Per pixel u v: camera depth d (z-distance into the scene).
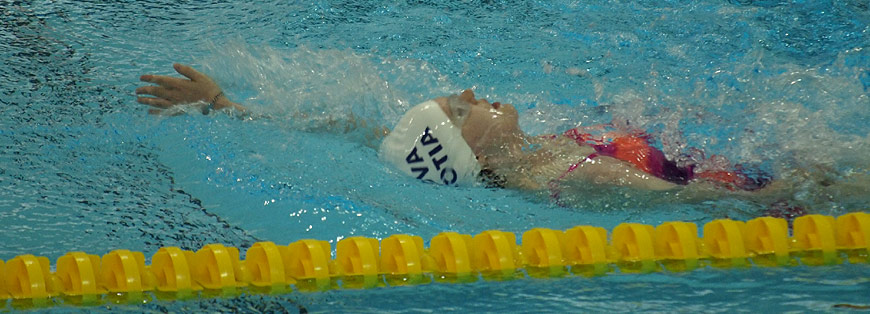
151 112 9.48
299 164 8.34
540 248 6.46
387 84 10.15
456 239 6.35
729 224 6.65
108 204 7.42
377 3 14.53
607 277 6.13
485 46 12.32
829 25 12.74
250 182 7.93
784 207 7.17
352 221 7.17
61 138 8.91
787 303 5.62
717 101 9.52
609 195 7.48
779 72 10.69
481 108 8.00
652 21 13.37
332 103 9.59
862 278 6.05
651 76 10.85
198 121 9.30
